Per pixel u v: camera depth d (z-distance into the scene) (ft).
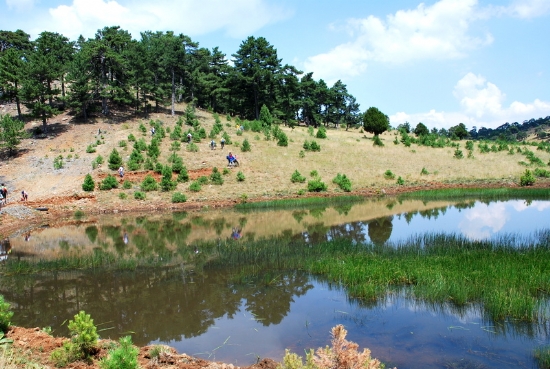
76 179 118.93
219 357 25.54
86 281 43.60
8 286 42.34
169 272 46.11
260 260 49.47
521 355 25.13
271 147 159.22
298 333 29.01
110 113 189.06
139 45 181.37
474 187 124.26
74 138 154.30
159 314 33.37
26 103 152.76
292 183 126.11
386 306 33.96
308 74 272.72
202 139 160.35
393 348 26.25
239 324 30.86
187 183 122.21
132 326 30.99
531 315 30.25
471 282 37.11
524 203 98.99
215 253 53.93
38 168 127.13
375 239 61.82
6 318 27.84
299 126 260.62
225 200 111.14
